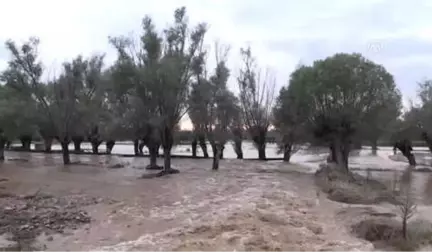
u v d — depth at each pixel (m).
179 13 39.69
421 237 14.36
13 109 44.25
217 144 38.78
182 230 15.04
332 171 29.28
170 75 34.66
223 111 38.62
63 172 36.09
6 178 30.56
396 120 35.66
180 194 23.62
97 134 61.66
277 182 28.48
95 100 49.44
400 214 17.55
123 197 22.83
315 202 20.81
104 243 14.09
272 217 16.80
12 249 13.44
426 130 42.44
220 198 21.88
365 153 56.59
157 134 36.59
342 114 32.16
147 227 16.02
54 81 49.81
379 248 13.68
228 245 13.21
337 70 32.12
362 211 18.23
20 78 44.22
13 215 18.19
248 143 67.88
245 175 33.44
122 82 36.59
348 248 13.41
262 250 12.84
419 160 50.31
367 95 32.03
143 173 35.69
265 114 55.53
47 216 18.05
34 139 79.00
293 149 49.06
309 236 14.56
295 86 37.06
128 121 38.50
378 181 27.58
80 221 17.20
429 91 43.44
